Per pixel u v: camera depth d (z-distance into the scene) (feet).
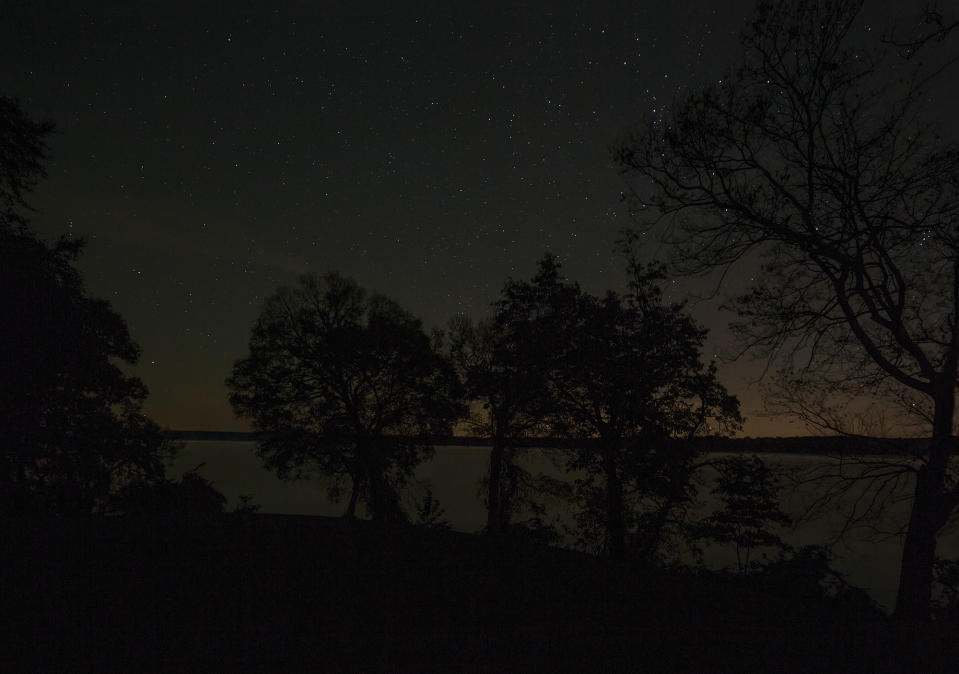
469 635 26.58
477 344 105.70
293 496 204.85
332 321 110.32
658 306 76.33
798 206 38.86
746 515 66.49
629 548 75.31
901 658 24.61
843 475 41.52
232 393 107.86
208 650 22.29
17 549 33.22
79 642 22.00
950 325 40.45
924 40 32.65
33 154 59.36
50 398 58.23
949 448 39.19
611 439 74.02
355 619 27.73
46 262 58.75
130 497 67.77
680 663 23.70
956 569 39.47
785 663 23.77
